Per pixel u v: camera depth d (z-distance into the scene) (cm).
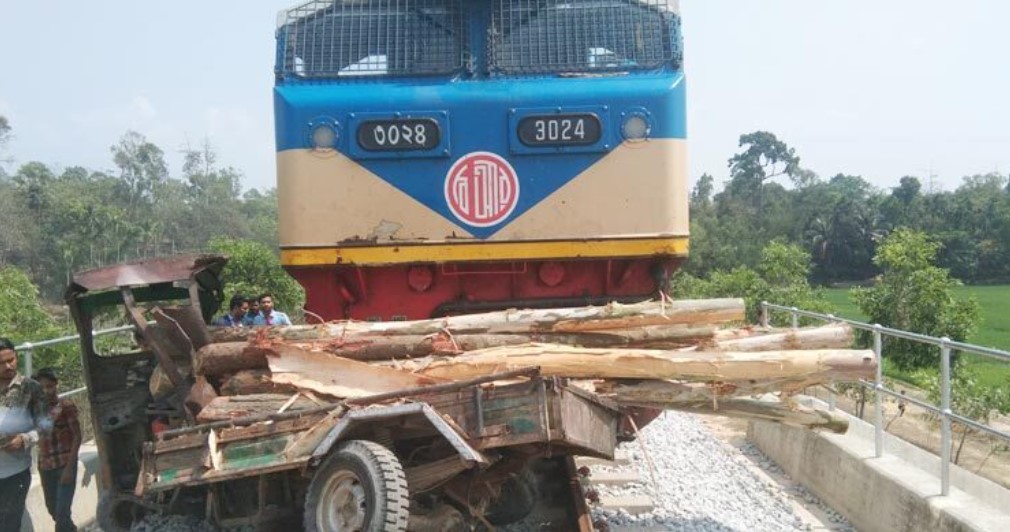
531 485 713
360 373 650
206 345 682
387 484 559
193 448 634
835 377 620
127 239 6631
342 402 605
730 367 623
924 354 1636
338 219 778
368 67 806
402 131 777
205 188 9119
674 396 641
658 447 1070
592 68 800
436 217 778
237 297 1090
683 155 794
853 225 7706
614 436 646
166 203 8475
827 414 661
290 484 700
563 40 808
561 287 799
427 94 782
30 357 786
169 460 641
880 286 1706
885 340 1683
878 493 765
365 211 778
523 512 714
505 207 777
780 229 8019
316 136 780
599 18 812
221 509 712
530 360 638
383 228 779
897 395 779
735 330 699
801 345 656
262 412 644
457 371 641
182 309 684
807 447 956
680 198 787
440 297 795
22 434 684
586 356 635
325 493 594
